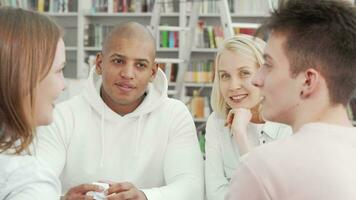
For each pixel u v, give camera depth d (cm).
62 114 156
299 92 80
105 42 150
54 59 84
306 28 79
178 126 161
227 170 160
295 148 75
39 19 83
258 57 150
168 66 481
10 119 80
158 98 158
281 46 81
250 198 75
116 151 157
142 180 158
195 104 493
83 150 157
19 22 80
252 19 480
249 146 146
